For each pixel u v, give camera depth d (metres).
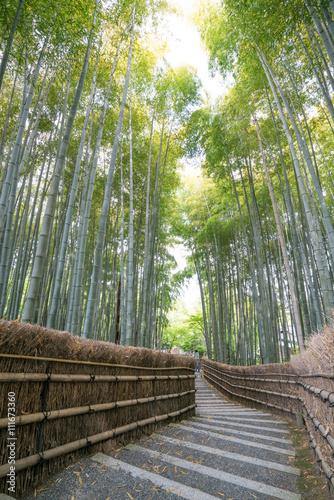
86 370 1.81
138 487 1.40
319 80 3.55
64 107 4.34
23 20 2.71
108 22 4.52
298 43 4.30
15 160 3.27
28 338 1.36
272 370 3.88
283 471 1.68
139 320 7.06
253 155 6.69
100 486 1.38
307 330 4.66
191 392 3.60
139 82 5.80
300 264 4.79
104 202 3.34
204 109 7.03
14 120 5.25
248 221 8.35
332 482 1.30
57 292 3.16
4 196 3.15
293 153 3.89
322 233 6.78
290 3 3.27
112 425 1.97
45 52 3.21
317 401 1.82
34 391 1.40
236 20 4.09
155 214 5.71
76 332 3.36
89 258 7.56
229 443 2.21
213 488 1.45
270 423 3.09
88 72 4.58
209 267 10.07
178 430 2.55
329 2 2.55
